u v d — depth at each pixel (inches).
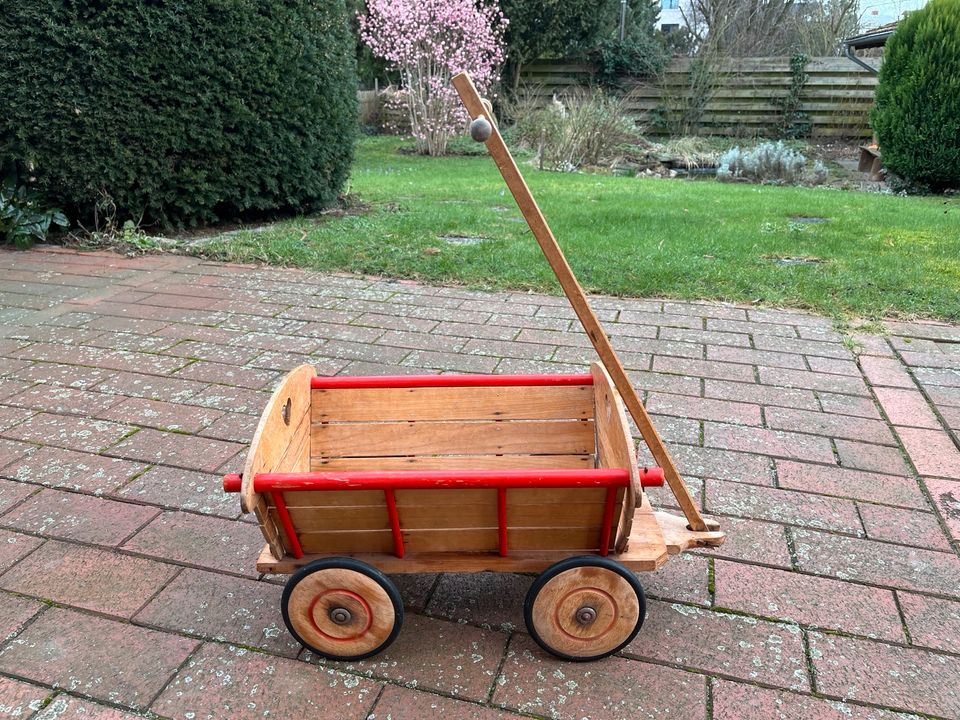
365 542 72.6
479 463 90.7
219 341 161.6
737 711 68.3
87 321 174.6
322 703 69.2
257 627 78.7
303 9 267.1
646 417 77.9
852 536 93.5
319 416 88.4
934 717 67.8
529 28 677.3
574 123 533.3
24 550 90.7
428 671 72.7
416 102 596.4
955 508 99.3
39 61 226.1
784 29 847.7
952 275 202.4
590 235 253.1
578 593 70.9
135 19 229.1
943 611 80.8
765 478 106.4
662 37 808.9
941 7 401.7
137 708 68.7
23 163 239.5
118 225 259.8
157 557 89.7
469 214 292.8
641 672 72.6
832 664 73.5
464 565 73.3
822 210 318.3
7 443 116.1
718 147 625.6
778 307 181.9
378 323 172.9
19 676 72.2
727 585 84.7
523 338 162.4
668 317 175.2
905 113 414.9
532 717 67.6
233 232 271.7
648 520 78.6
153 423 123.3
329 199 300.7
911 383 138.3
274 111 264.8
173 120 245.1
